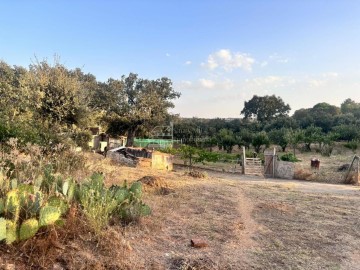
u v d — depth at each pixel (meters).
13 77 20.61
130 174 9.94
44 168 5.16
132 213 4.34
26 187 3.67
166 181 8.73
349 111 76.38
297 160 28.59
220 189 8.72
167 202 6.00
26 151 7.20
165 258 3.47
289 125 56.22
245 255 3.80
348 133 43.88
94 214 3.65
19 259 2.86
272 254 3.90
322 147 41.31
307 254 3.99
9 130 8.41
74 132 15.09
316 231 4.97
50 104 15.45
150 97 39.97
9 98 13.09
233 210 6.01
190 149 26.30
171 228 4.48
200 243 3.89
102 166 9.06
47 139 9.66
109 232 3.64
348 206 7.39
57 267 2.90
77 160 8.20
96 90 38.59
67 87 16.12
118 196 4.40
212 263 3.45
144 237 3.95
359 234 4.98
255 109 87.38
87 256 3.15
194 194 7.38
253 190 9.25
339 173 19.39
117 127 38.84
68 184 4.09
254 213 5.94
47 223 3.12
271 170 20.70
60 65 17.55
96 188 4.33
